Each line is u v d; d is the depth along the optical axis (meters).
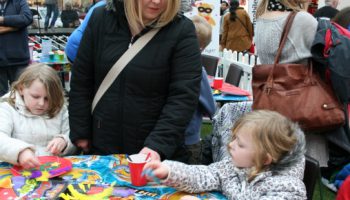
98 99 1.96
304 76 2.45
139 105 1.89
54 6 6.82
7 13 4.65
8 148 1.73
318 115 2.37
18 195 1.48
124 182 1.63
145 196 1.52
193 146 2.46
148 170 1.56
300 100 2.39
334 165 3.33
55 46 6.38
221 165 1.70
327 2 6.14
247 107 2.39
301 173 1.59
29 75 2.12
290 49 2.49
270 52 2.61
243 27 6.96
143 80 1.87
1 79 4.78
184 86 1.85
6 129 2.06
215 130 2.35
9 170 1.74
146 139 1.83
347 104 2.54
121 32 1.90
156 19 1.85
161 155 1.79
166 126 1.81
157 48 1.86
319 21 2.51
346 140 2.51
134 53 1.87
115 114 1.92
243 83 5.41
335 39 2.40
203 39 3.16
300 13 2.47
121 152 1.97
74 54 2.84
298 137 1.56
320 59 2.41
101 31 1.94
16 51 4.73
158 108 1.92
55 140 2.03
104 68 1.92
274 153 1.52
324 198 3.42
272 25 2.56
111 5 1.89
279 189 1.49
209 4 6.21
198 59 1.90
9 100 2.16
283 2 2.53
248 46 7.03
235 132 1.61
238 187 1.58
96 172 1.72
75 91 2.04
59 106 2.21
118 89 1.90
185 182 1.57
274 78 2.49
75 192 1.50
